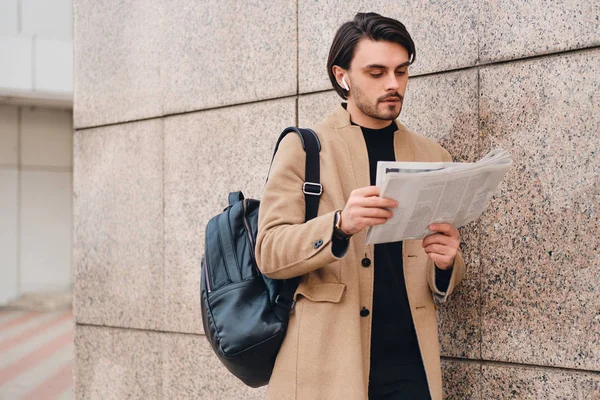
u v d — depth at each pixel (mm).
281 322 2193
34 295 15320
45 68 13977
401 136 2352
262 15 3572
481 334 2760
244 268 2340
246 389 3617
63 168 16219
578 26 2520
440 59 2908
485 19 2770
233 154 3703
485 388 2744
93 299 4422
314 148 2240
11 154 15695
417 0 2982
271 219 2146
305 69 3387
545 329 2596
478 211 2156
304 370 2117
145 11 4172
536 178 2625
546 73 2602
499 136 2727
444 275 2314
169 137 4020
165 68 4051
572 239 2533
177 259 3963
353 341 2102
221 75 3760
